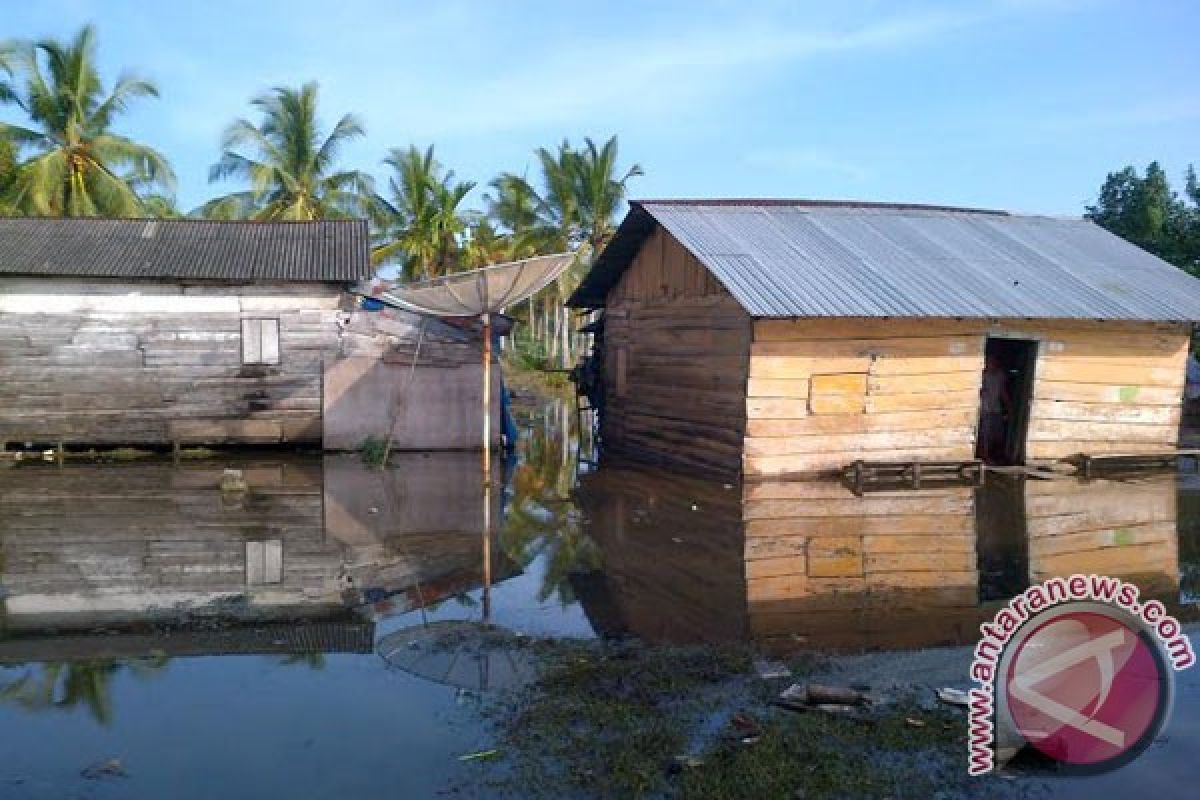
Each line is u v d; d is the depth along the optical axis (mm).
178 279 15289
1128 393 13891
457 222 32656
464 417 15977
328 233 17219
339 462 14766
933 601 6840
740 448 12359
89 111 24578
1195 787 3941
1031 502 10836
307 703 4996
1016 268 14047
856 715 4641
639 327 15938
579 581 7492
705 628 6223
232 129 27719
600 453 16375
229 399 15609
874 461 12625
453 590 7285
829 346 12375
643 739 4438
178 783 4133
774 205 15438
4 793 4055
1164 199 24219
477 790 4020
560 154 33156
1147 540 8820
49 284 15117
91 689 5234
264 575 7762
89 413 15320
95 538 9148
